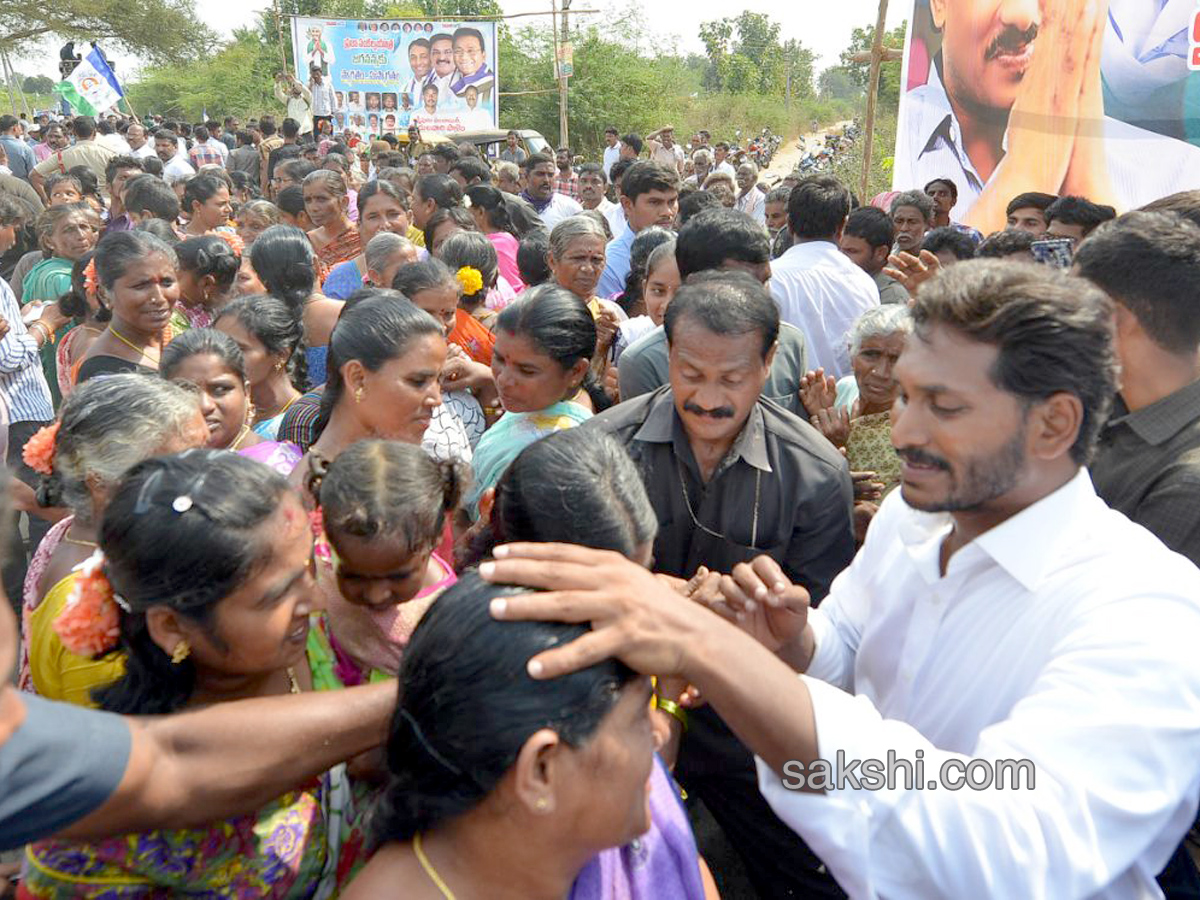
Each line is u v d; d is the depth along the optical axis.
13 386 4.59
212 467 1.47
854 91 74.75
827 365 4.20
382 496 1.80
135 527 1.39
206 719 1.36
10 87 31.41
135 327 3.79
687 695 2.05
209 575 1.40
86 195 8.62
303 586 1.52
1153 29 6.18
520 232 7.47
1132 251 2.01
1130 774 1.31
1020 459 1.47
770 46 57.19
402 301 2.68
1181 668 1.35
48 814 1.16
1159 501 1.98
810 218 4.30
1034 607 1.52
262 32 39.75
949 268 1.52
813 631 1.87
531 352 2.79
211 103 37.75
